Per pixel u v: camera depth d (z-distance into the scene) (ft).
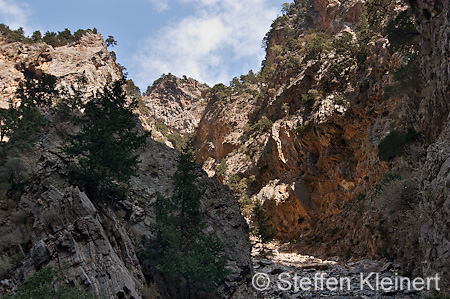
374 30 186.19
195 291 62.95
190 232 68.74
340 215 166.81
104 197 69.05
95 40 299.17
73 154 71.97
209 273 61.87
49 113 90.84
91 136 70.03
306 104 209.05
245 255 76.89
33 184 64.18
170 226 66.39
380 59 165.48
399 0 187.21
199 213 73.51
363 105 166.20
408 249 85.30
